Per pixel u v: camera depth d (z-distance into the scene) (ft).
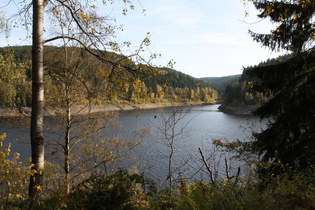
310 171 16.06
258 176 16.75
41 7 13.70
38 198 8.66
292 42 23.86
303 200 11.57
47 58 22.36
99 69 21.35
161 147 58.49
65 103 29.45
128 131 49.29
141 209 8.78
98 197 8.46
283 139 25.64
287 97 25.04
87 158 31.40
